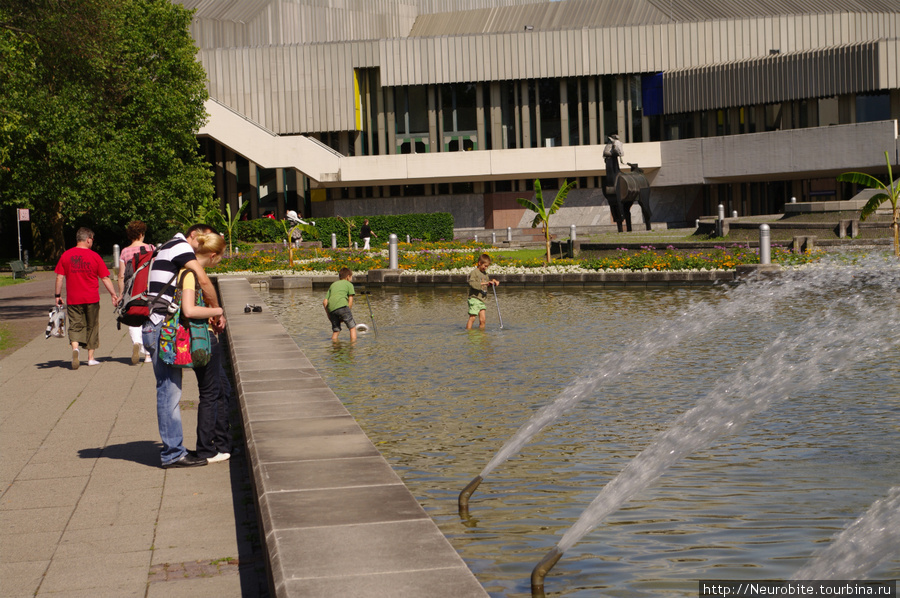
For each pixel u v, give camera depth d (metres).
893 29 55.16
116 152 40.28
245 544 4.92
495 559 4.94
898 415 8.40
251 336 11.48
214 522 5.32
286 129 59.12
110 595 4.21
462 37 57.62
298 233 46.69
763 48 54.78
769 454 7.14
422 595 3.15
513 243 46.31
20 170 39.34
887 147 47.75
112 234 55.50
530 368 11.86
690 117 56.91
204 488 6.09
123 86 28.89
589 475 6.71
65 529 5.24
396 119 59.94
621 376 11.02
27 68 24.20
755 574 4.61
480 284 16.48
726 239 33.47
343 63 58.38
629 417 8.74
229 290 20.39
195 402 9.25
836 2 58.16
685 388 10.16
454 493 6.32
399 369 12.15
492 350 13.62
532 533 5.39
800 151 51.28
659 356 12.44
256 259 34.62
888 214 31.69
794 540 5.13
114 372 11.62
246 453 6.39
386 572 3.38
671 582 4.52
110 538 5.06
